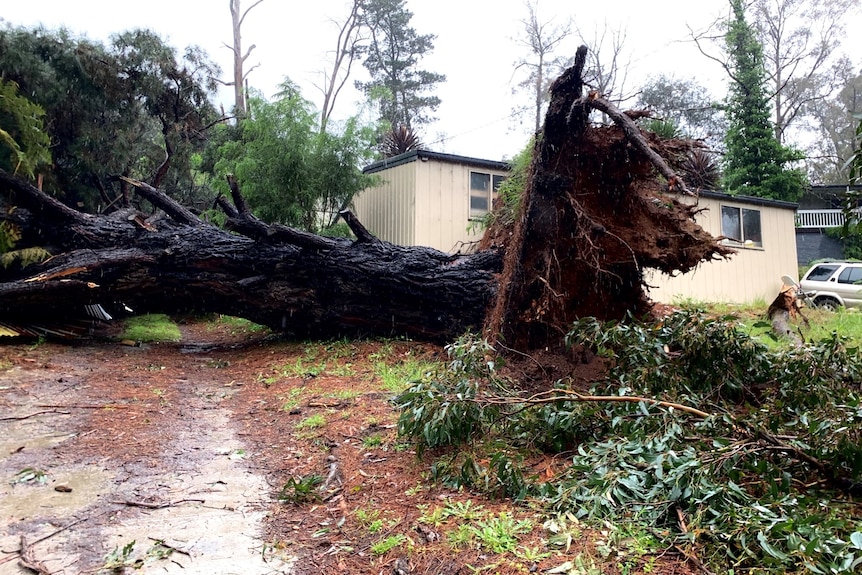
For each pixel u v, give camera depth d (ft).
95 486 11.39
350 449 13.34
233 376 22.65
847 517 8.76
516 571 7.78
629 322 19.94
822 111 123.44
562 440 12.53
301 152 39.17
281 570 8.34
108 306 36.06
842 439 9.61
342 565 8.45
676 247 18.45
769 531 7.68
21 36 36.73
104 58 40.55
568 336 15.93
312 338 28.17
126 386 19.69
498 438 12.84
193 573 8.24
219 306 28.17
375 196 43.04
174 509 10.46
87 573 8.17
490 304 23.29
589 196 18.66
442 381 12.76
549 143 18.04
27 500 10.62
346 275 25.54
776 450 10.19
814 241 80.38
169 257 26.86
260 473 12.39
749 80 76.38
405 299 25.21
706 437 10.74
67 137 40.63
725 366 14.67
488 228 28.04
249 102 40.19
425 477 11.44
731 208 49.98
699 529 8.16
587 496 9.48
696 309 15.72
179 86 46.34
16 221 28.40
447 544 8.67
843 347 14.60
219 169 44.21
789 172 75.00
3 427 14.60
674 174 14.93
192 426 15.83
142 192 29.94
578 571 7.62
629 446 10.18
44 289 24.86
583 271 19.39
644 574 7.58
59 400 17.33
